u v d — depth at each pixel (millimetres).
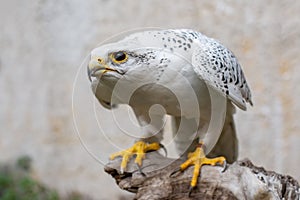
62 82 13734
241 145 11531
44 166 13781
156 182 6031
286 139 11312
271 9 11414
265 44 11453
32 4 14086
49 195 12570
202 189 5887
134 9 12594
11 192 12094
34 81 14156
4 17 14547
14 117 14414
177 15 12109
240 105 6398
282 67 11352
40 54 14031
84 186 13211
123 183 6207
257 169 5996
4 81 14523
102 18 13000
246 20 11570
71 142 13531
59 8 13656
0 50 14594
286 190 5891
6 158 14336
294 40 11258
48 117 13891
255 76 11500
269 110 11422
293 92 11289
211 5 11812
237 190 5766
